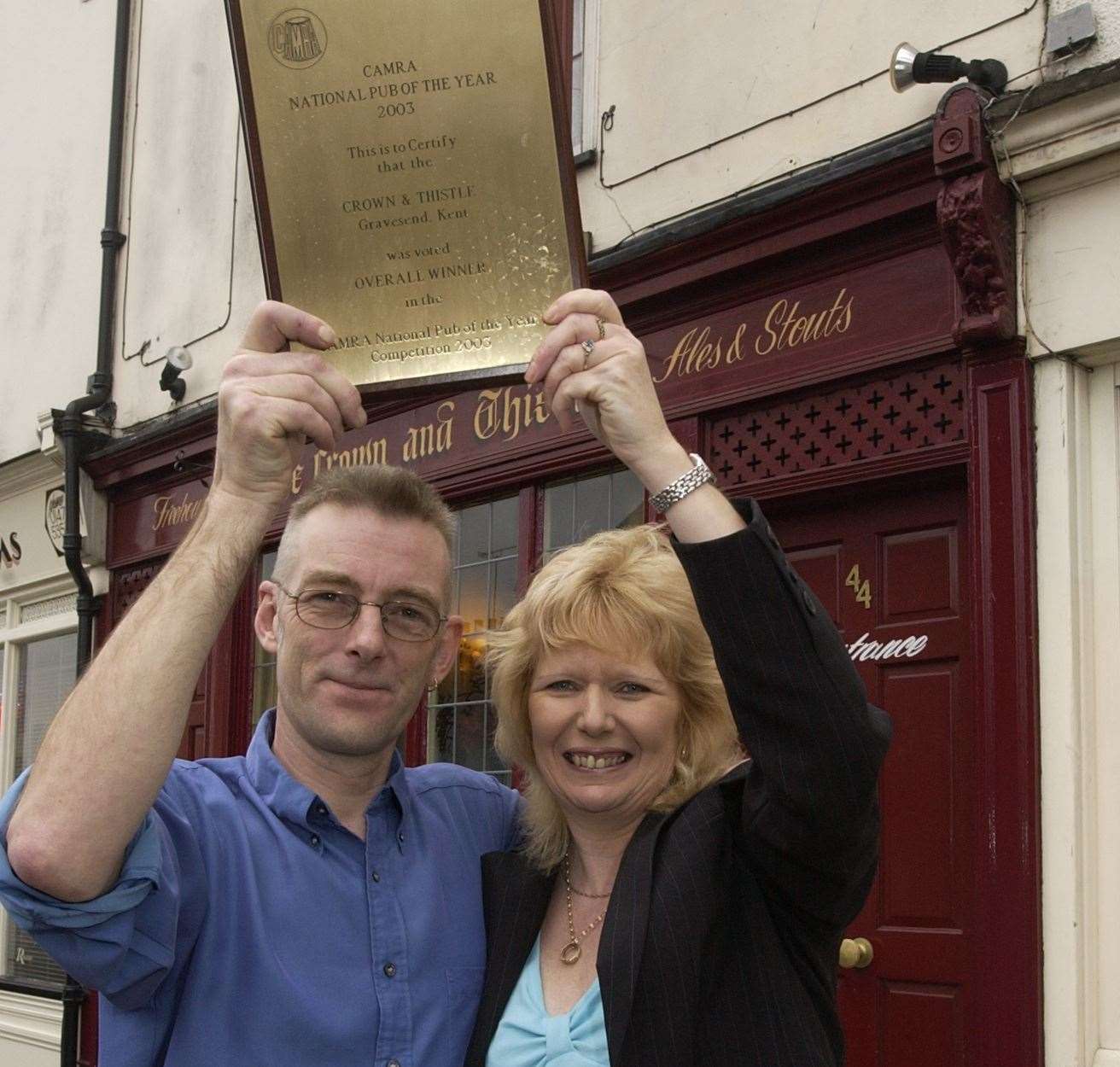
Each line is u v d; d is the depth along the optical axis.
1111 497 3.62
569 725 2.07
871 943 4.01
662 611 2.05
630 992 1.83
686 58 4.79
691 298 4.66
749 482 4.46
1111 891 3.47
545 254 1.94
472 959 2.10
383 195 1.96
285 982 1.91
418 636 2.03
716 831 1.96
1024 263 3.72
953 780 3.91
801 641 1.73
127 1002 1.83
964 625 3.95
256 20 1.96
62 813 1.61
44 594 8.38
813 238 4.21
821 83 4.32
